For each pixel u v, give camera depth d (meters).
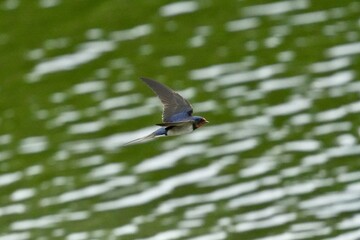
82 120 32.53
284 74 33.25
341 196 28.66
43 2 38.12
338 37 34.75
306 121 31.33
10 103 34.03
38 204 29.80
